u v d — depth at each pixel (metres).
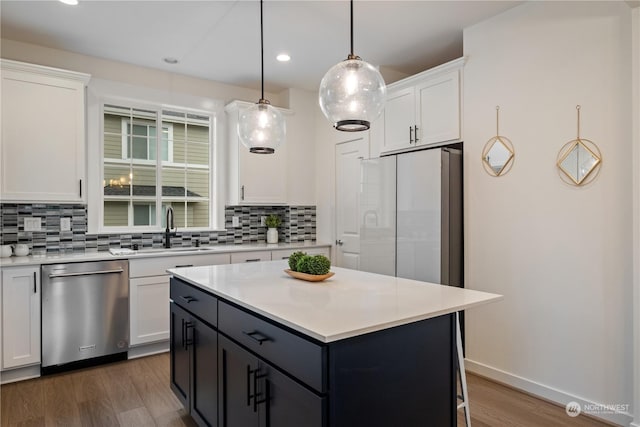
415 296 1.78
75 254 3.37
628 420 2.21
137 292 3.33
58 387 2.79
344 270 2.55
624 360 2.23
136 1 2.65
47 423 2.31
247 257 3.94
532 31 2.67
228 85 4.41
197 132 4.31
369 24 3.01
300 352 1.34
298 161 4.64
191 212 4.27
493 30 2.89
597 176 2.35
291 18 2.91
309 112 4.71
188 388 2.26
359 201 3.83
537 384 2.62
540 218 2.62
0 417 2.37
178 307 2.42
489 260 2.91
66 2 2.66
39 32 3.11
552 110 2.56
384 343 1.44
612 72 2.29
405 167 3.21
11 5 2.70
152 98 3.92
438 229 2.94
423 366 1.60
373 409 1.40
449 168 2.99
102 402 2.57
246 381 1.67
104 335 3.18
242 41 3.30
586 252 2.39
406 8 2.77
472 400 2.57
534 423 2.28
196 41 3.29
